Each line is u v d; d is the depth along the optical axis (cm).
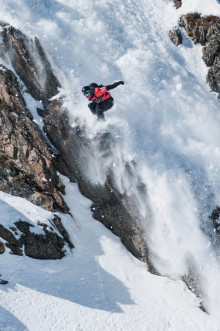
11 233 834
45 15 1280
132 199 1032
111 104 1029
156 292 893
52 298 769
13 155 959
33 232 859
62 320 737
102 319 768
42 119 1091
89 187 1051
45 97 1139
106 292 838
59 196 969
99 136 1086
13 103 1038
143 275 935
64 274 835
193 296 912
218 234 999
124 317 789
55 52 1217
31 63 1157
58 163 1042
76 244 920
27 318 714
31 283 779
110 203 1033
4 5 1239
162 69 1273
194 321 834
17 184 936
